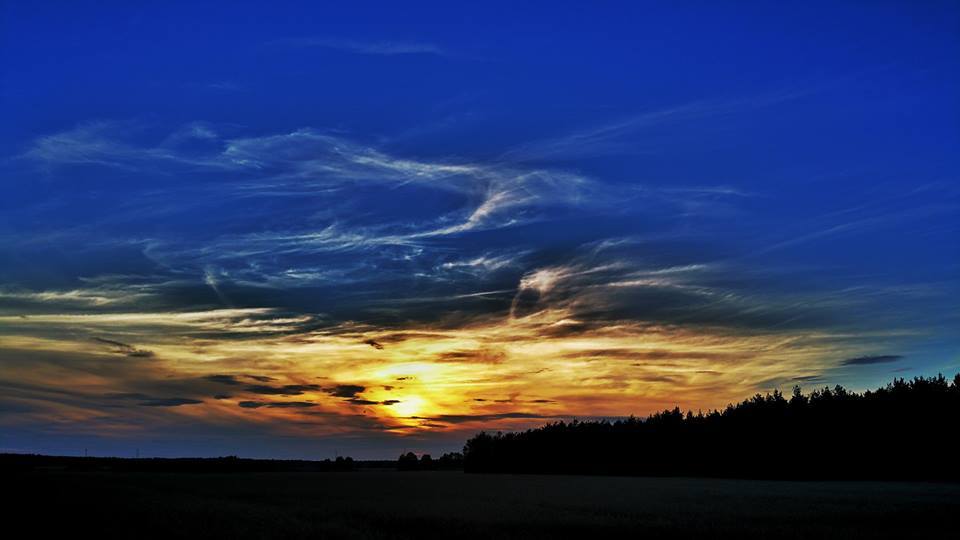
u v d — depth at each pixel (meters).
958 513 39.81
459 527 34.31
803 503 48.78
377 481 103.38
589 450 155.38
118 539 29.11
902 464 104.56
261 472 164.88
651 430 148.62
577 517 38.22
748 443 124.00
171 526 32.66
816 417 120.44
